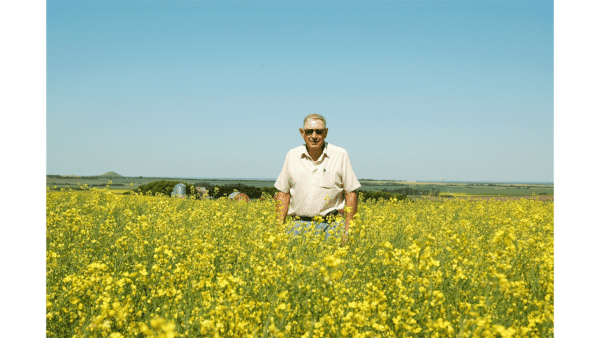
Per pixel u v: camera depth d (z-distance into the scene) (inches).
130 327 92.0
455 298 112.3
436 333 89.7
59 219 180.4
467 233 196.9
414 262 111.7
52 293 115.3
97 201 276.7
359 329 93.4
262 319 99.7
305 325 98.3
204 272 131.9
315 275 111.3
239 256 148.1
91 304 107.0
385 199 474.6
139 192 426.9
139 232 160.9
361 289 120.9
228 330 91.1
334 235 161.8
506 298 109.2
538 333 93.9
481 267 128.9
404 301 108.3
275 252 133.6
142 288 127.5
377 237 182.5
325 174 195.0
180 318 102.0
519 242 142.0
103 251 163.3
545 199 446.0
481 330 82.3
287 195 211.0
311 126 192.5
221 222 198.4
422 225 236.1
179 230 173.0
